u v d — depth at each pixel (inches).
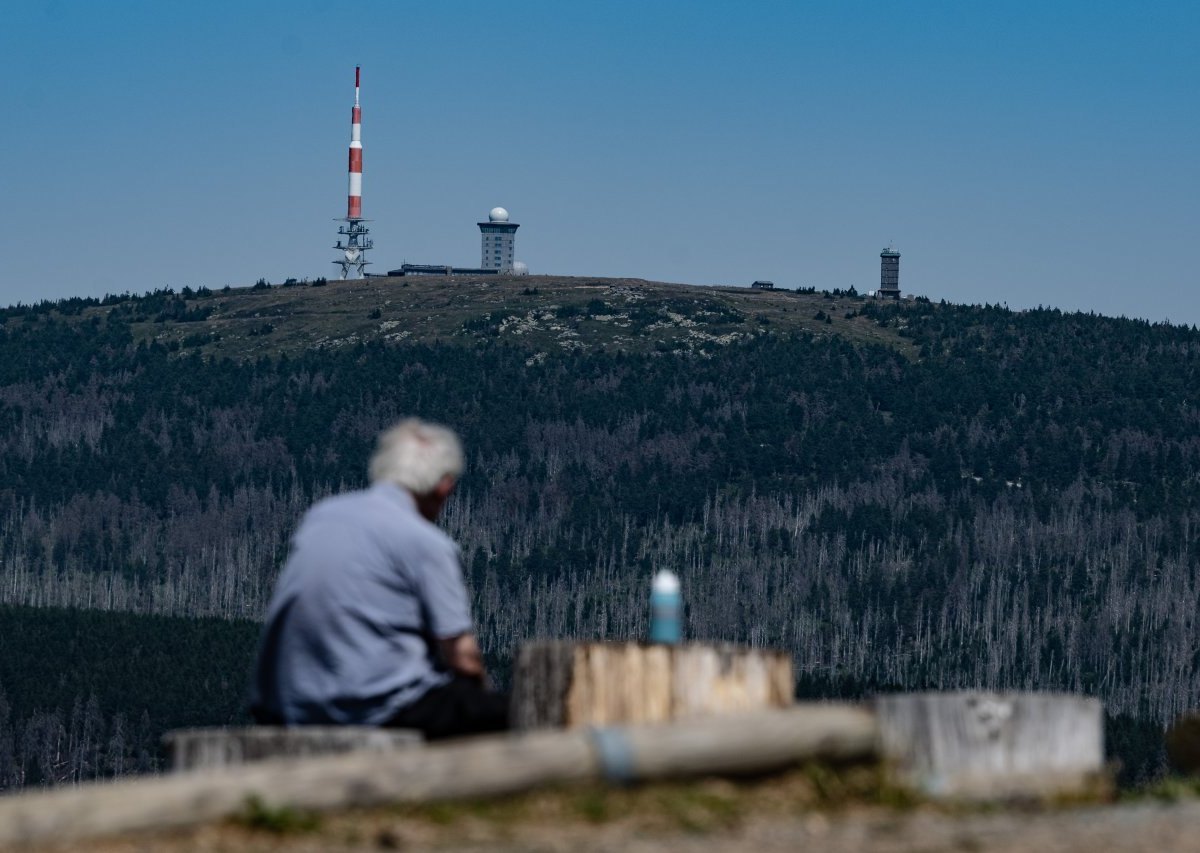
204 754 666.2
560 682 679.1
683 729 616.1
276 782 552.4
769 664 706.2
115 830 525.7
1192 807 682.8
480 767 579.2
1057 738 706.2
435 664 746.8
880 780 648.4
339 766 562.3
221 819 538.9
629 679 682.2
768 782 634.8
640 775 602.9
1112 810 665.0
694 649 692.7
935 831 575.5
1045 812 657.6
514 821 564.7
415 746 655.1
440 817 561.6
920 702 671.1
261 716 756.6
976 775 676.1
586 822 568.1
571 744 595.8
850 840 550.9
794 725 636.1
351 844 526.9
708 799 603.8
